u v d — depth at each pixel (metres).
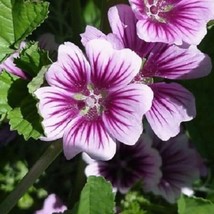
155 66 0.30
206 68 0.29
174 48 0.29
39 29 0.41
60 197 0.36
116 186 0.35
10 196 0.31
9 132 0.36
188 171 0.37
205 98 0.36
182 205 0.33
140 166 0.35
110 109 0.28
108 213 0.30
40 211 0.35
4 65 0.29
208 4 0.29
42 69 0.27
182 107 0.29
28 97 0.28
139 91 0.27
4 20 0.29
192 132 0.36
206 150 0.36
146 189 0.35
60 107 0.27
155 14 0.29
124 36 0.29
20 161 0.36
